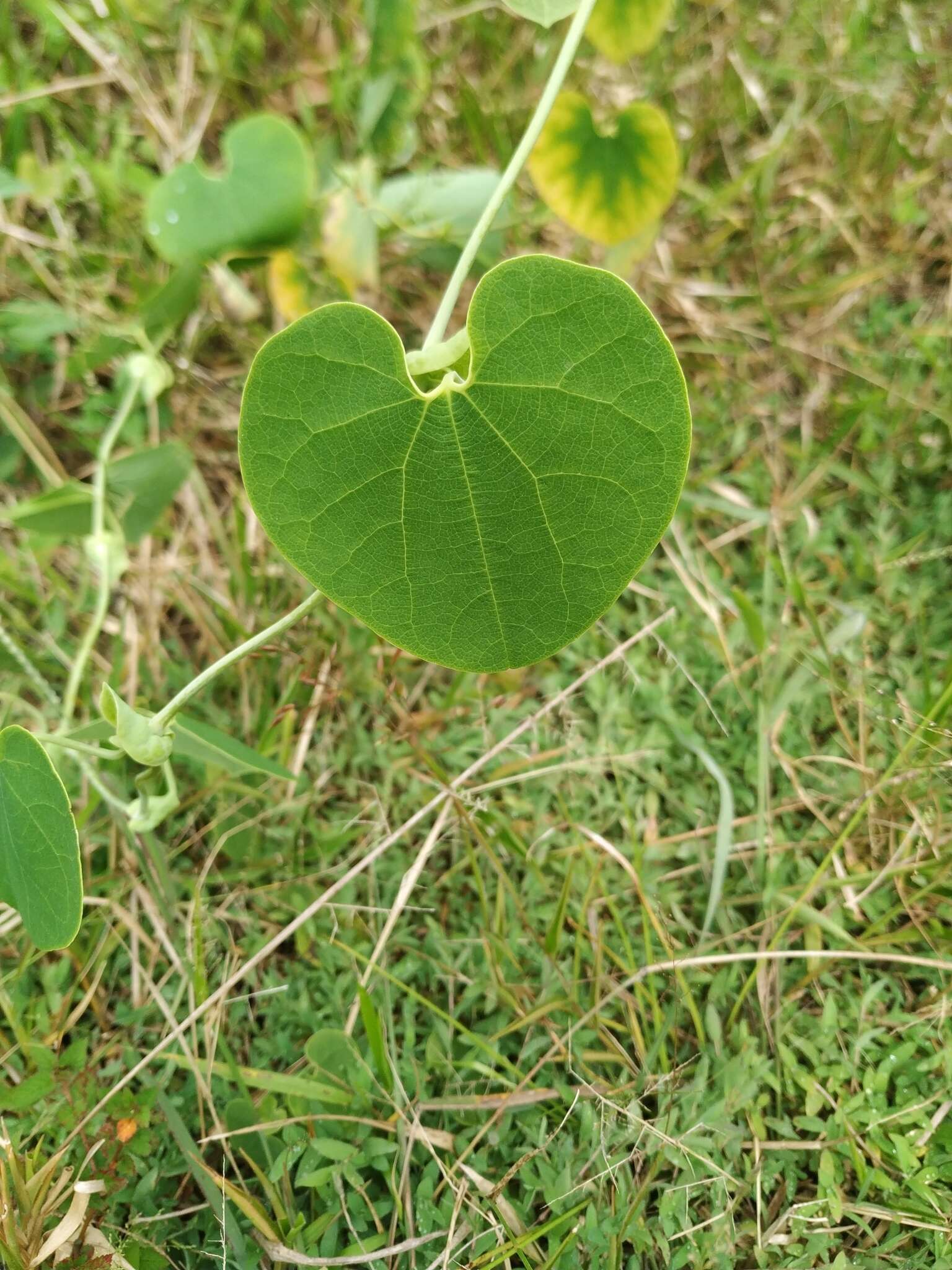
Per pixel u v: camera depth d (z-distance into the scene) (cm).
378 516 14
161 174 33
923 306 34
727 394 32
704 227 35
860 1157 20
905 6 37
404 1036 22
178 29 34
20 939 23
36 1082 21
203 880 23
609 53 30
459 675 26
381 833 25
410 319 33
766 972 23
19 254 32
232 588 28
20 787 16
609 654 26
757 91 36
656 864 25
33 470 30
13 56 34
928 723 24
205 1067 21
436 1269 19
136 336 27
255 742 26
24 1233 18
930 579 29
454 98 36
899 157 35
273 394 13
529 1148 20
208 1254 19
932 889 23
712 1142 20
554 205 28
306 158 25
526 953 23
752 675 27
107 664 28
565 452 14
